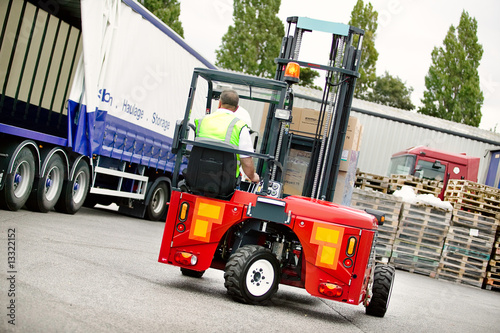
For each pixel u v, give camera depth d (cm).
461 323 745
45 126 1040
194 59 1397
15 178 871
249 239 599
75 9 995
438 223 1402
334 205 623
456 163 1611
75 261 600
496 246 1422
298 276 612
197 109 1468
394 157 1755
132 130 1152
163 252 581
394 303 817
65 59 1079
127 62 1079
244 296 555
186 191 618
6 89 931
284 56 786
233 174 562
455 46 2955
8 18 909
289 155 840
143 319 418
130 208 1318
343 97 733
